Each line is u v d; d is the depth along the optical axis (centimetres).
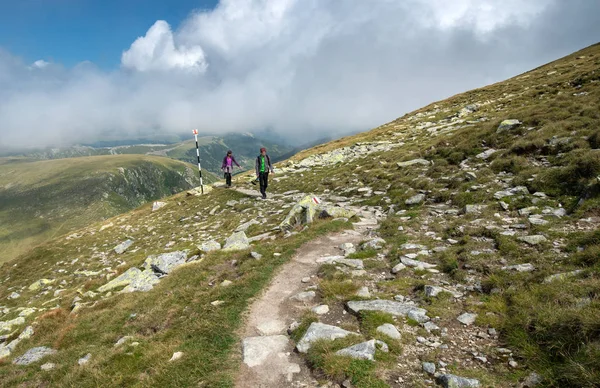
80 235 3953
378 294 949
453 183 1817
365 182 2652
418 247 1229
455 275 969
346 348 705
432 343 704
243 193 3528
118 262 2597
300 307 980
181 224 3175
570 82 3562
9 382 1041
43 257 3400
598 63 4012
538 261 902
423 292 916
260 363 742
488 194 1523
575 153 1489
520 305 733
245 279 1207
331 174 3459
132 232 3441
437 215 1542
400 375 622
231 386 681
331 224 1720
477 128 2680
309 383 655
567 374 518
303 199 2086
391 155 3325
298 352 758
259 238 1875
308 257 1377
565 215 1142
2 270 3350
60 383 905
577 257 846
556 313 645
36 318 1711
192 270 1502
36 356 1232
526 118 2277
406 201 1825
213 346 838
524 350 612
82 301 1770
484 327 724
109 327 1272
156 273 1836
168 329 1025
